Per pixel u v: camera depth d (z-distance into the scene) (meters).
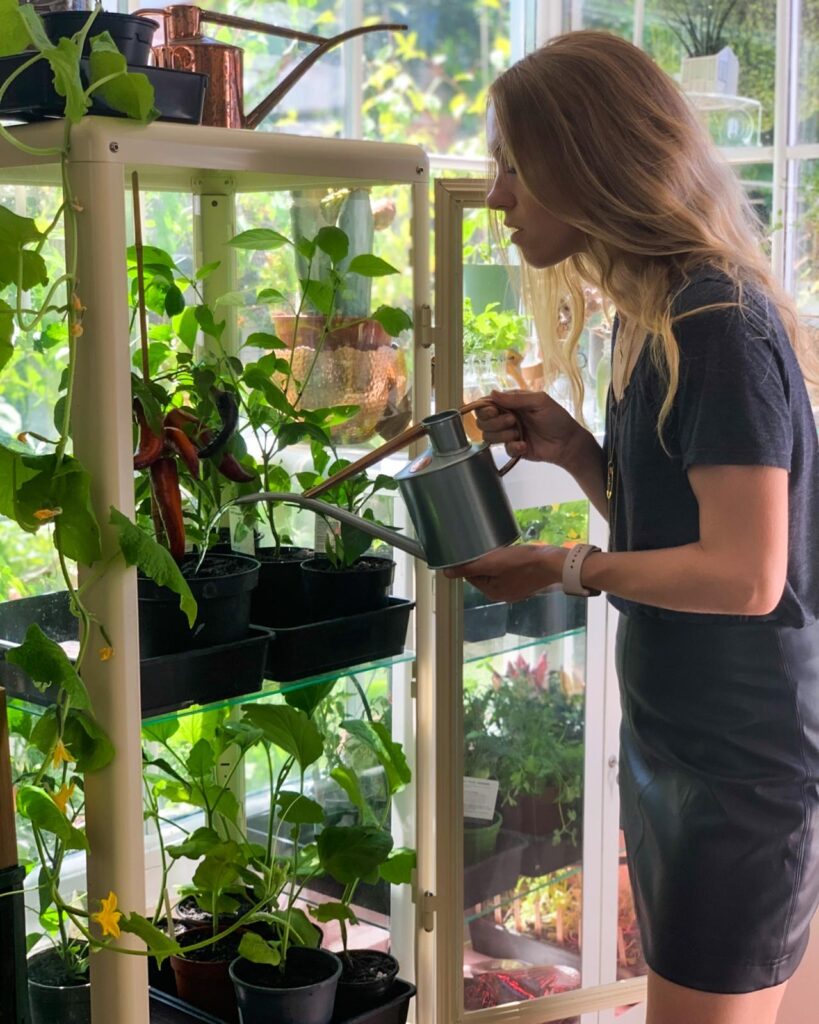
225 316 1.77
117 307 1.33
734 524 1.31
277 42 2.24
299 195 1.69
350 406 1.73
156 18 1.96
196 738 1.77
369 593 1.68
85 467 1.36
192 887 1.85
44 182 1.43
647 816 1.55
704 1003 1.51
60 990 1.61
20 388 1.46
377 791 1.80
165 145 1.36
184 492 1.65
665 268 1.41
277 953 1.63
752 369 1.31
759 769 1.47
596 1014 2.19
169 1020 1.69
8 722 1.51
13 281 1.30
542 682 2.01
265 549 1.75
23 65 1.24
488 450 1.51
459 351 1.74
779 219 2.60
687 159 1.43
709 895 1.49
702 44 2.63
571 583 1.44
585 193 1.41
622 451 1.48
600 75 1.41
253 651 1.53
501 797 2.00
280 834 1.84
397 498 1.72
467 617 1.88
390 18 2.48
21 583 1.51
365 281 1.70
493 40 2.71
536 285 1.79
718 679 1.47
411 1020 1.92
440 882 1.84
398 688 1.81
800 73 2.56
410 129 2.57
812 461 1.45
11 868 1.37
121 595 1.36
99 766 1.38
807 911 1.53
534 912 2.06
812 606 1.47
